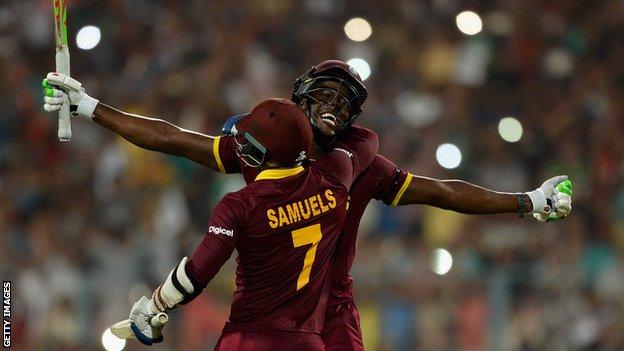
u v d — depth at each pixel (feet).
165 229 129.59
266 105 53.62
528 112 152.56
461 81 154.92
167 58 153.38
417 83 155.33
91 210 133.49
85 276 119.55
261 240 52.95
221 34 156.04
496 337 119.14
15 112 146.61
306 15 161.48
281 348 53.42
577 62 160.56
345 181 55.72
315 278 54.34
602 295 123.85
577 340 120.98
